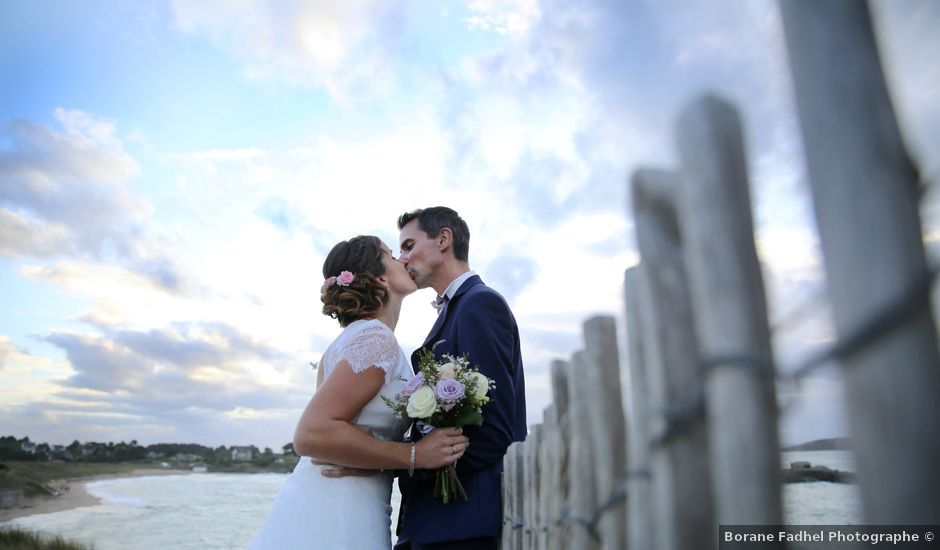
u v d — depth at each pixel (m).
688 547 0.74
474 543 2.57
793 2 0.59
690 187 0.70
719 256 0.67
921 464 0.49
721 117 0.70
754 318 0.65
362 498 2.68
